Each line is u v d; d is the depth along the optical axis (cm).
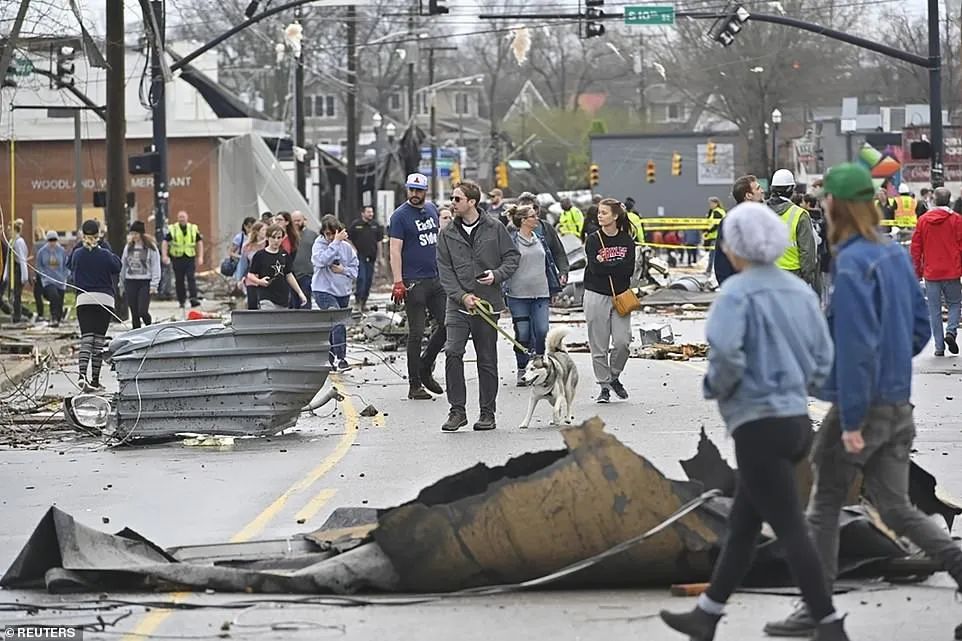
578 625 2406
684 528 2533
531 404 4947
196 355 4747
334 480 3997
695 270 15075
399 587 2627
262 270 6912
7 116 15912
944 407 5222
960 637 2302
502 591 2591
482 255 4825
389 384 6500
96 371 6506
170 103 18075
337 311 4825
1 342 8806
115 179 10481
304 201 15650
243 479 4059
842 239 2275
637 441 4531
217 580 2686
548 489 2564
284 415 4775
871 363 2206
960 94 19300
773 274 2145
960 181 15212
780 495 2095
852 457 2298
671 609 2472
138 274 9050
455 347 4884
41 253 10825
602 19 11938
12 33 8538
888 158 15988
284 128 19312
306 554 2886
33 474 4241
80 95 11631
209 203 17562
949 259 6900
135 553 2820
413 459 4322
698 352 7444
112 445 4775
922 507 2791
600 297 5509
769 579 2598
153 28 11575
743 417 2102
